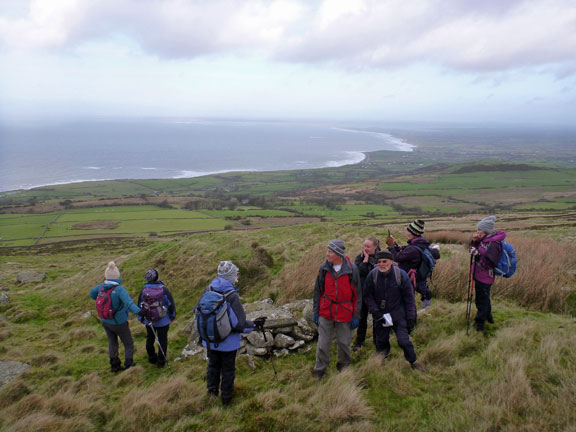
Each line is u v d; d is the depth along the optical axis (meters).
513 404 4.11
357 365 5.67
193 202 106.81
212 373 5.22
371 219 76.06
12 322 12.23
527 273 8.41
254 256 13.70
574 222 36.22
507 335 5.63
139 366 6.90
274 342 6.70
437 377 5.03
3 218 84.31
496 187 149.12
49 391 6.19
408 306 5.34
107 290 6.62
